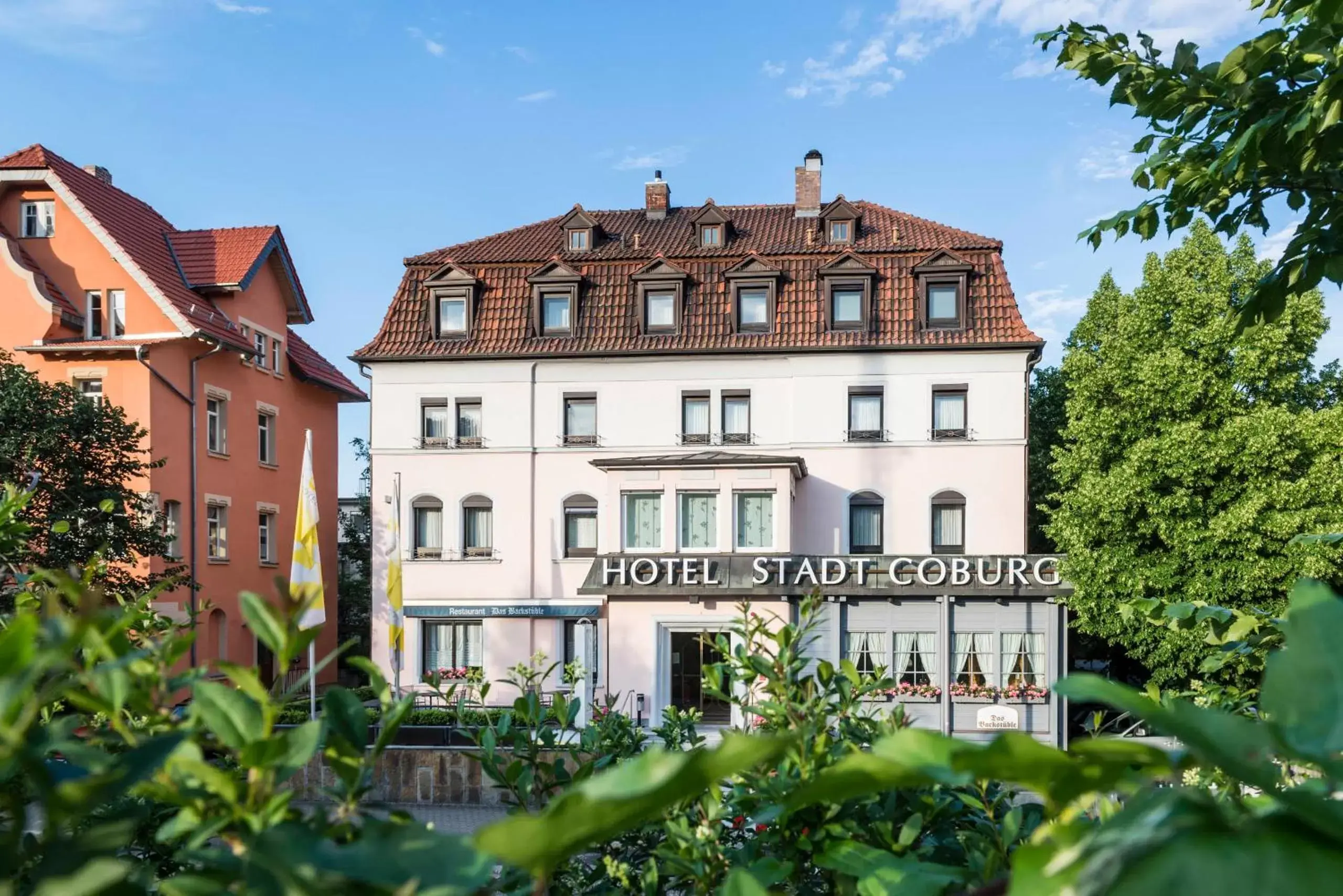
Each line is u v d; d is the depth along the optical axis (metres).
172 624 1.53
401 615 21.64
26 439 18.52
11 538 1.99
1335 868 0.50
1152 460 21.50
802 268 27.98
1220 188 4.39
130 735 0.88
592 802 0.58
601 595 25.11
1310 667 0.63
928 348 26.06
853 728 2.45
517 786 2.67
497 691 26.53
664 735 3.52
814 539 26.27
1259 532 20.48
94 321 26.59
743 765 0.63
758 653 2.48
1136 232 4.70
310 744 0.83
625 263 28.61
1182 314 22.02
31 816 0.99
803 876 1.91
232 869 0.73
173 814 1.56
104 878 0.71
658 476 25.34
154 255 28.84
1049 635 23.80
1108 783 0.66
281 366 32.44
